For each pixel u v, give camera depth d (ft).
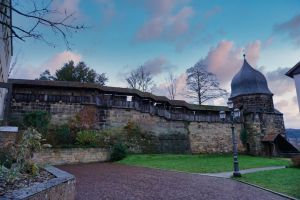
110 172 53.83
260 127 124.57
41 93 90.84
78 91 94.94
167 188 37.52
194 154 110.52
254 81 135.64
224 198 32.53
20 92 88.63
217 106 125.18
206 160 86.12
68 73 142.82
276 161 87.56
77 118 91.56
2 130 37.32
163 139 106.52
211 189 38.14
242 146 125.39
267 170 60.54
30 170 21.72
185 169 61.36
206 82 157.38
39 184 16.92
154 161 77.20
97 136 89.04
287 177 48.60
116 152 82.69
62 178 20.27
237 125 127.34
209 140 118.42
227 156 110.52
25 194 13.76
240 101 135.33
